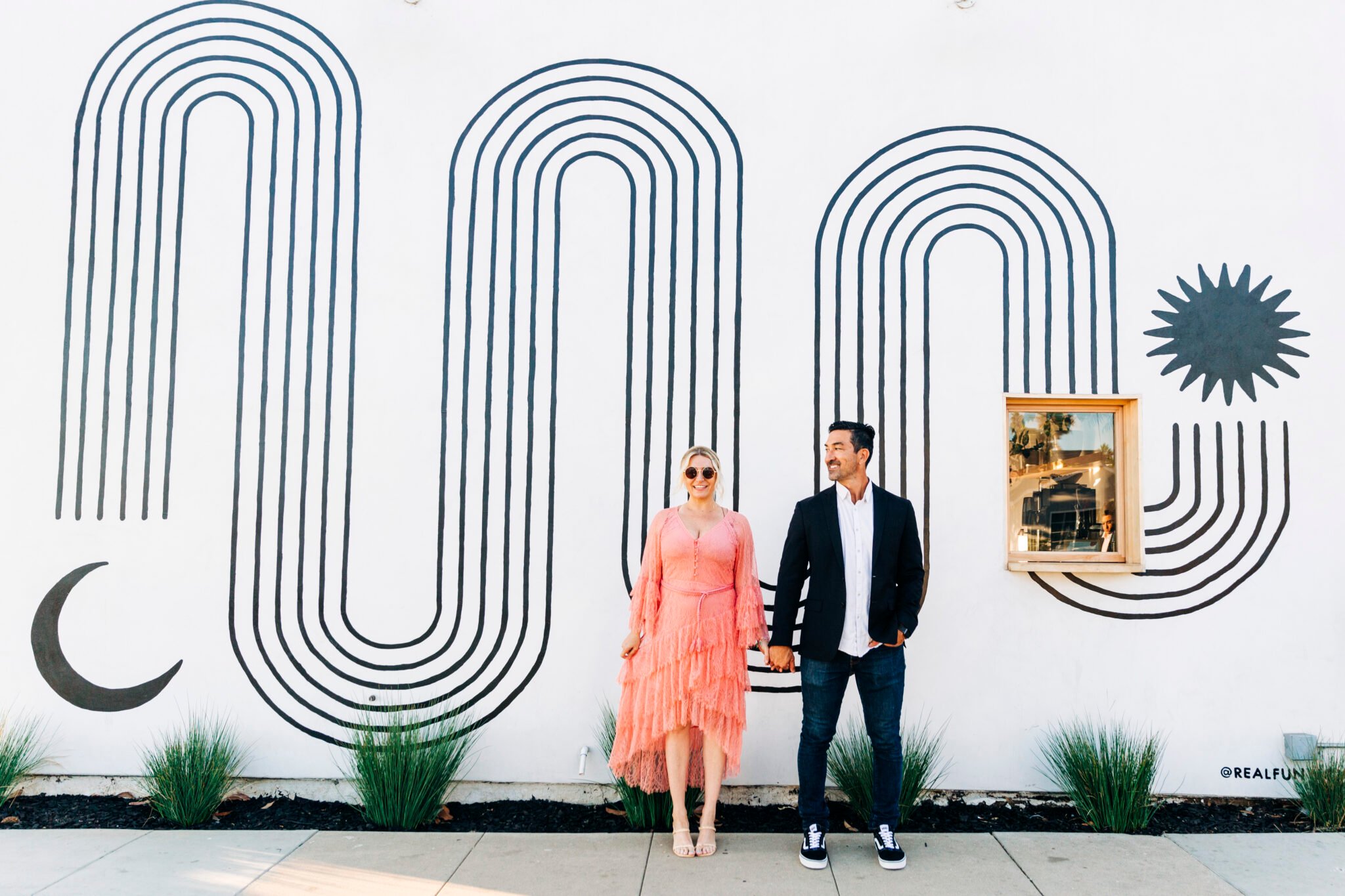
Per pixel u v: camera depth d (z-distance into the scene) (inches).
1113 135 167.0
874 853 136.2
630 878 126.9
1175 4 165.6
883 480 162.1
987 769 157.6
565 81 167.0
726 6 166.7
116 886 123.3
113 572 160.2
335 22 167.5
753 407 162.9
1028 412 167.6
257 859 132.9
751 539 141.1
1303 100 166.9
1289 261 165.5
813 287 164.9
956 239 165.9
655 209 165.9
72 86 167.0
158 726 158.7
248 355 163.5
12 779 152.4
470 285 164.6
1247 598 160.6
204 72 167.5
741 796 156.4
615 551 160.9
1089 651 159.6
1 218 164.9
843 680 132.4
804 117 167.2
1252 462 162.7
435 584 160.2
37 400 162.7
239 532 160.7
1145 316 164.7
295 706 159.0
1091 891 123.7
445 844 139.3
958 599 159.9
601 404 163.0
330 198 165.6
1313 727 158.6
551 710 158.7
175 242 165.2
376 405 162.7
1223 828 148.3
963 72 167.0
